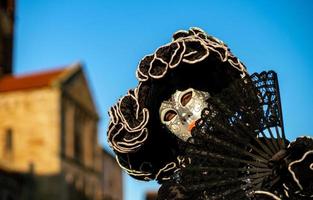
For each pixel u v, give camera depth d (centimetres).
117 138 219
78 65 4206
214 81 209
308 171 166
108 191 4622
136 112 216
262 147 180
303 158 167
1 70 4184
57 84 3972
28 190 3738
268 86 185
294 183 170
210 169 181
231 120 184
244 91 185
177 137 211
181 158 211
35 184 3781
